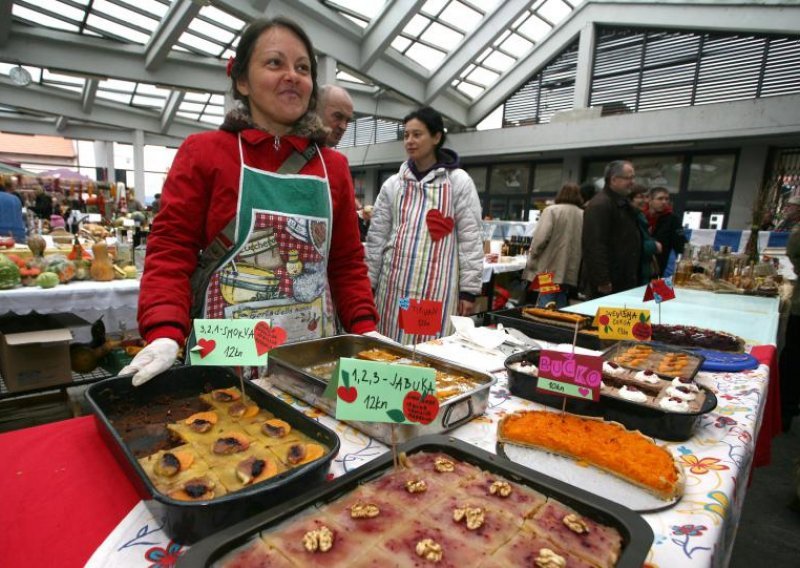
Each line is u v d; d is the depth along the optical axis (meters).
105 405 0.94
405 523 0.63
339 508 0.65
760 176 8.33
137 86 12.31
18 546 0.58
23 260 2.63
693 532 0.66
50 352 2.62
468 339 1.67
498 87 11.51
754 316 2.33
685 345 1.72
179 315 1.08
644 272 3.52
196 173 1.15
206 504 0.58
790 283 3.38
